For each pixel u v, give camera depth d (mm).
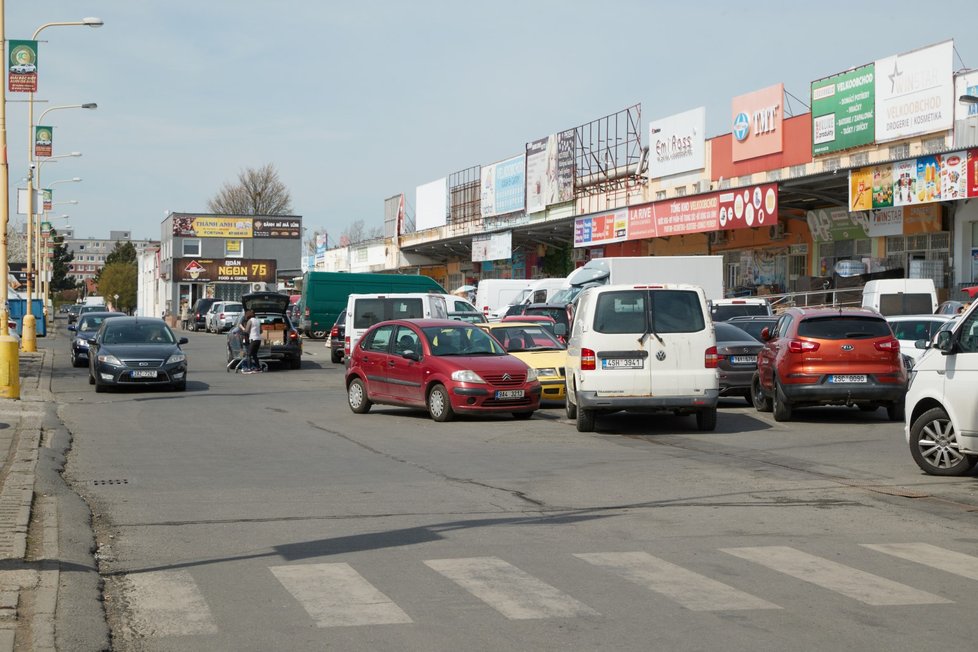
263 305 33344
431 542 8273
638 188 47438
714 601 6477
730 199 36562
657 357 15711
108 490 10906
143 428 16984
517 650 5531
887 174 30016
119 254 179000
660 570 7293
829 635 5770
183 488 11031
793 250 40000
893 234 34000
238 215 103750
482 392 17422
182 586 6914
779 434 15898
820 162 36656
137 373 24031
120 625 6031
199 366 34406
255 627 5980
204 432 16422
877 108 33812
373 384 19094
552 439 15445
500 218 58750
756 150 39875
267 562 7598
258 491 10836
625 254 50094
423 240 67812
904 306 28312
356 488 11031
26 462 12484
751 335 21766
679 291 15898
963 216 31625
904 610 6273
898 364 16875
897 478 11633
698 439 15375
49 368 32656
